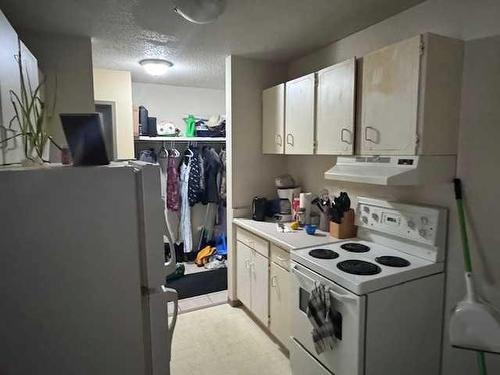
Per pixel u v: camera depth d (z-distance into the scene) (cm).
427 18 176
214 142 427
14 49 143
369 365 153
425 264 170
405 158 161
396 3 179
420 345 169
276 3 179
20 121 142
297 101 240
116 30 218
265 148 287
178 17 197
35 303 95
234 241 295
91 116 100
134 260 106
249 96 288
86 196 98
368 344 151
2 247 90
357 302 147
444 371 177
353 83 187
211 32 222
